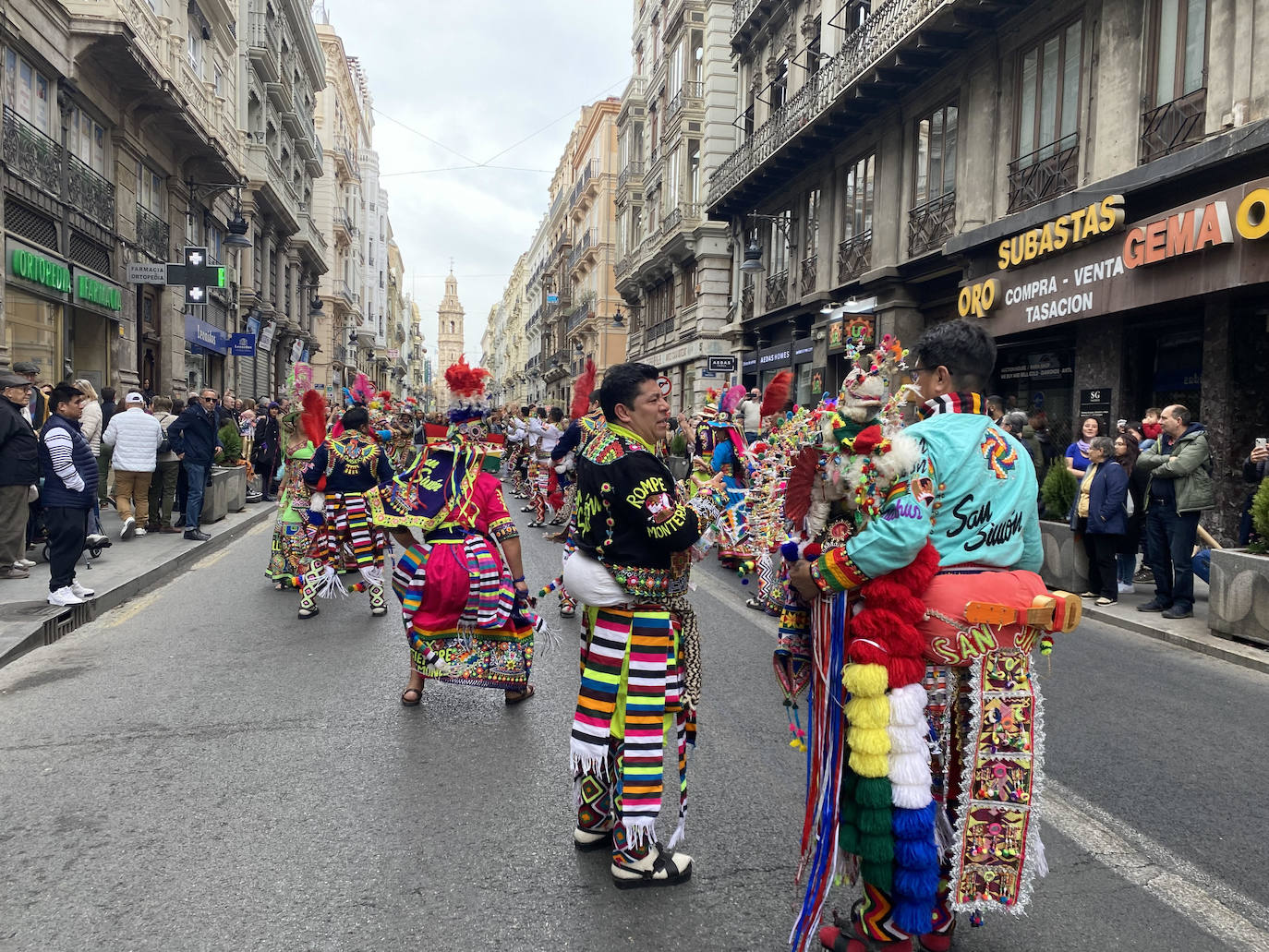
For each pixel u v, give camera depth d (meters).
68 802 3.49
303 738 4.26
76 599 6.68
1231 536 9.95
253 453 16.36
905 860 2.18
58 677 5.30
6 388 7.68
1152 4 10.86
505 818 3.38
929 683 2.29
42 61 14.44
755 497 4.21
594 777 3.07
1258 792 3.73
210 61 24.70
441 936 2.58
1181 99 10.38
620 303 50.34
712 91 27.23
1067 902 2.82
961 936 2.61
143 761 3.94
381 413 7.17
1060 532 8.53
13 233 13.59
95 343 17.19
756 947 2.55
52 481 6.60
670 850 3.02
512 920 2.68
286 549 8.00
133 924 2.63
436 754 4.05
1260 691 5.32
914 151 16.23
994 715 2.20
